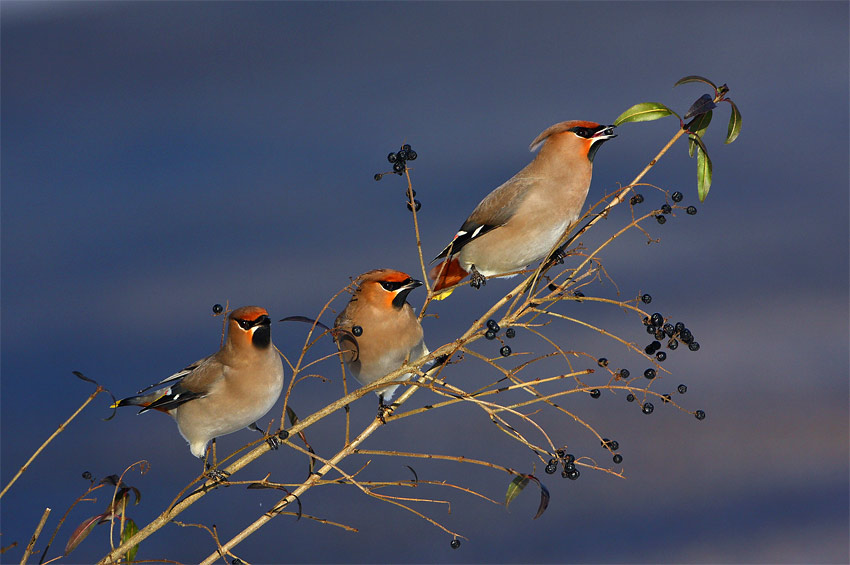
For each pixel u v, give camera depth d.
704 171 7.12
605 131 8.77
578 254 6.54
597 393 6.09
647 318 6.41
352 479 5.79
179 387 7.44
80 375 5.68
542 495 5.88
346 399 6.06
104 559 5.77
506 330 6.25
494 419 5.91
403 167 7.14
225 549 5.71
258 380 7.36
